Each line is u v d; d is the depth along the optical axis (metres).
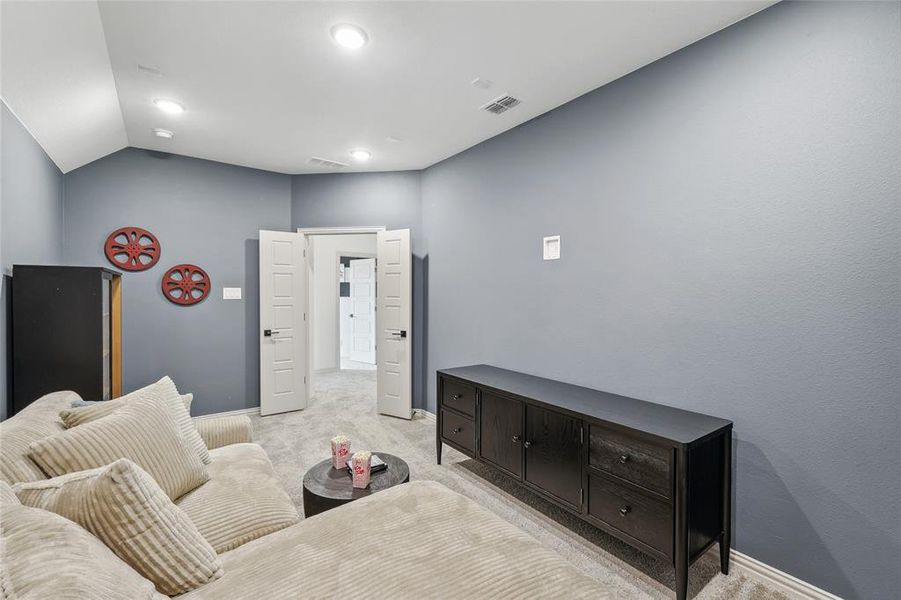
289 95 2.87
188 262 4.21
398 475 2.16
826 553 1.77
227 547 1.50
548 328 3.05
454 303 4.04
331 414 4.54
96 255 3.79
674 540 1.76
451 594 1.06
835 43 1.75
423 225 4.48
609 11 1.98
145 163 4.00
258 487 1.86
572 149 2.88
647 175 2.43
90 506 1.03
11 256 2.37
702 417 2.10
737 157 2.04
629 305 2.52
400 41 2.25
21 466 1.32
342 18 2.06
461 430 3.03
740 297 2.03
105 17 2.04
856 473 1.70
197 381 4.27
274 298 4.53
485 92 2.80
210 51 2.34
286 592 1.05
